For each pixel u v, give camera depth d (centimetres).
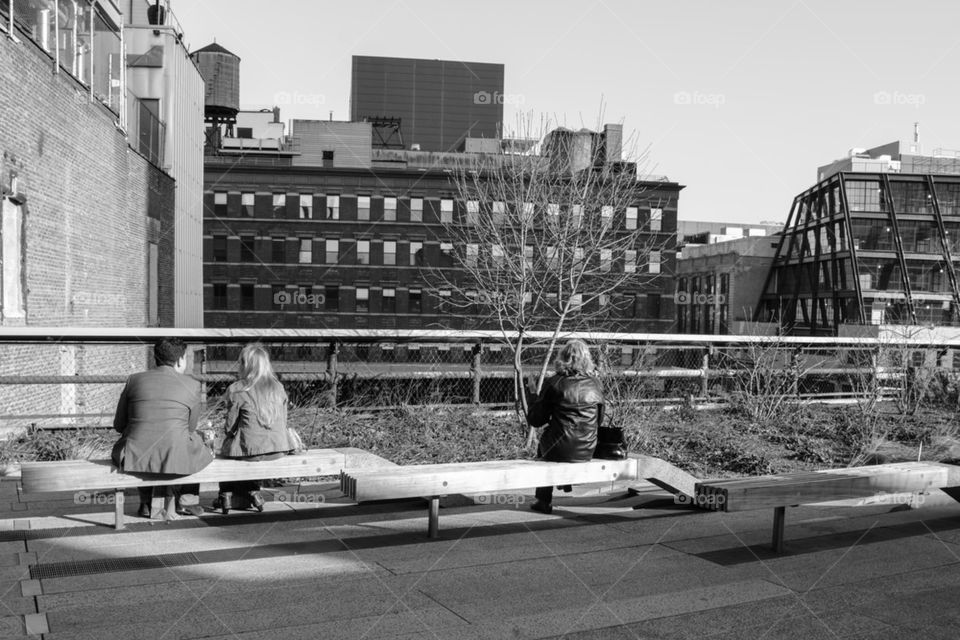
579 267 1180
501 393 1697
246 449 668
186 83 3359
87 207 1928
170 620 462
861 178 7100
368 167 6338
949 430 1292
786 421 1311
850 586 554
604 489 876
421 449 1019
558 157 1324
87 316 1936
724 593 536
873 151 8775
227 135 7344
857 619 491
